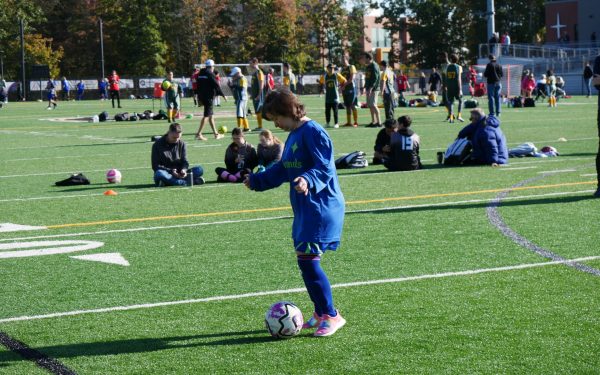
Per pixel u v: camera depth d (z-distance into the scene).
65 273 8.70
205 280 8.25
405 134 17.08
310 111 44.22
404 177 15.99
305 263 6.38
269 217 11.84
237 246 9.86
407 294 7.54
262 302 7.41
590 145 21.62
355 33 111.38
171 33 98.75
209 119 26.42
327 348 6.14
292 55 103.69
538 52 79.00
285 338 6.38
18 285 8.23
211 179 16.50
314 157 6.21
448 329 6.49
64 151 23.95
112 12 96.75
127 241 10.36
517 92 50.53
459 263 8.70
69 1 100.56
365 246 9.63
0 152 23.92
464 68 73.50
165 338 6.46
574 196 13.02
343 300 7.39
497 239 9.86
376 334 6.43
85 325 6.83
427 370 5.60
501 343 6.12
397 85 63.16
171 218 11.97
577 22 91.19
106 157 21.95
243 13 103.69
